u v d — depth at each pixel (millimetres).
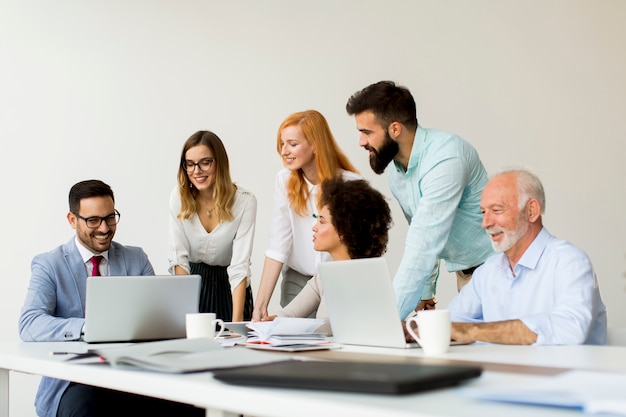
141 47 4945
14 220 4680
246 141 5066
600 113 5223
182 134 5000
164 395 1229
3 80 4695
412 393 1000
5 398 2047
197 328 2035
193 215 3473
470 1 5152
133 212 4891
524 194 2154
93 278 2146
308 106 5125
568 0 5227
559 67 5199
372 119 2844
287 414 987
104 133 4867
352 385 1006
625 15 5277
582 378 1058
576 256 2078
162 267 4945
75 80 4828
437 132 2846
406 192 3064
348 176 3184
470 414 863
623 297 5145
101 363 1544
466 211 2947
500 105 5145
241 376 1115
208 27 5051
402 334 1797
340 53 5148
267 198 5074
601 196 5188
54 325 2395
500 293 2234
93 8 4871
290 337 1961
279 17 5117
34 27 4766
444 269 5012
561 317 1886
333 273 1934
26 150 4723
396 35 5145
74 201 2764
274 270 3314
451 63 5133
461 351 1682
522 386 1014
